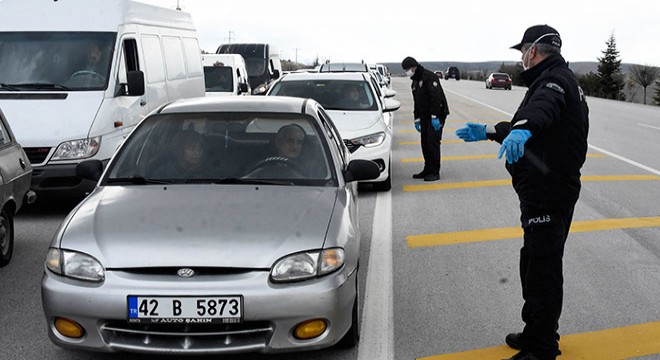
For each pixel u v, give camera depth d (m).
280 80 10.83
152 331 3.79
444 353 4.38
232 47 27.31
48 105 8.45
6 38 9.21
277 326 3.80
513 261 6.44
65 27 9.31
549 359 4.07
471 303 5.29
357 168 5.13
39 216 8.36
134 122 9.34
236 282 3.77
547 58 3.88
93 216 4.25
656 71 79.19
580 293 5.54
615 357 4.31
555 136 3.81
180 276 3.79
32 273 6.07
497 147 15.49
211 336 3.83
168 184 4.75
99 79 8.91
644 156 14.20
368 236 7.35
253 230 4.04
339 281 3.96
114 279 3.79
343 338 4.30
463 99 38.91
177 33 11.98
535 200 3.91
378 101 10.34
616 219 8.18
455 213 8.50
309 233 4.05
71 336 3.88
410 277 5.93
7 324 4.84
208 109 5.45
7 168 6.16
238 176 4.85
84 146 8.20
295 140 5.12
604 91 79.75
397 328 4.79
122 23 9.48
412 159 13.48
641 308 5.20
